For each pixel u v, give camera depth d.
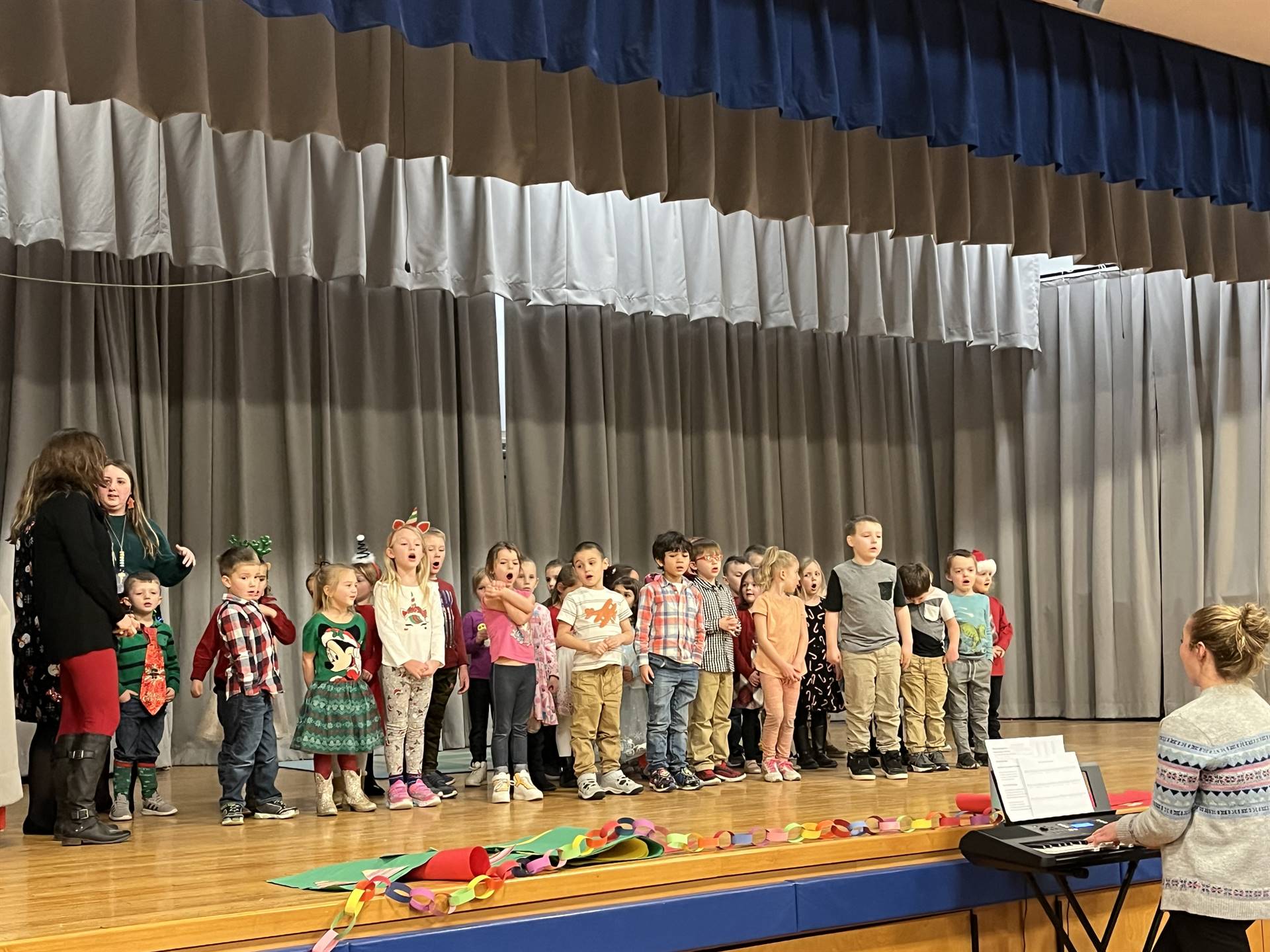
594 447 7.31
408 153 4.82
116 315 6.03
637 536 7.52
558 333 7.25
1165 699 7.91
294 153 5.99
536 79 5.09
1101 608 8.00
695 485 7.75
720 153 5.52
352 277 6.60
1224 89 6.54
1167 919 3.63
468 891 2.70
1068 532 8.17
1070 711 8.08
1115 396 8.12
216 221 5.78
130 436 6.00
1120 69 6.07
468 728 6.69
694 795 4.46
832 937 3.14
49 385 5.86
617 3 4.68
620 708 5.02
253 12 4.55
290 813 4.11
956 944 3.35
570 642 4.48
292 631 4.39
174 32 4.34
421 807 4.28
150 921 2.50
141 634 4.09
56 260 5.91
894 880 3.22
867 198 5.86
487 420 7.03
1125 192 6.71
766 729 4.92
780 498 8.05
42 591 3.61
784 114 5.08
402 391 6.77
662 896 2.93
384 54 4.80
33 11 4.00
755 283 7.23
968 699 5.49
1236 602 7.82
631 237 7.14
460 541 7.03
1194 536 7.86
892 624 5.05
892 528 8.38
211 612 6.14
